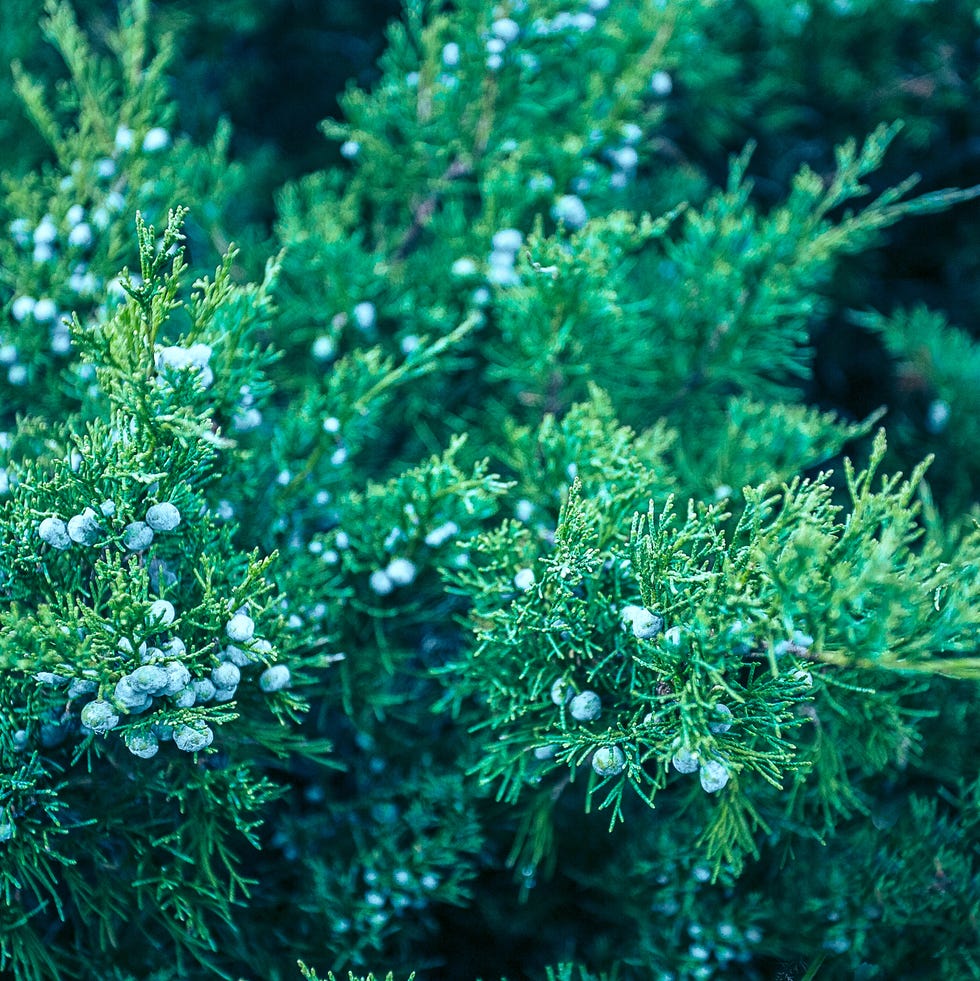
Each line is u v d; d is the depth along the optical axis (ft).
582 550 1.45
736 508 1.71
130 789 1.51
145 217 1.73
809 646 1.41
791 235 1.79
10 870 1.45
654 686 1.44
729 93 2.34
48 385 1.65
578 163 1.75
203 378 1.47
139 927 1.52
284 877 1.67
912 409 2.23
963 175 2.64
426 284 1.79
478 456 1.77
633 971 1.66
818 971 1.62
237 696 1.50
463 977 1.71
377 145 1.81
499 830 1.70
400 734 1.69
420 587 1.62
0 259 1.69
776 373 1.90
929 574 1.46
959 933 1.61
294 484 1.60
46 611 1.38
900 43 2.42
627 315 1.75
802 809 1.58
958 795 1.69
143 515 1.45
